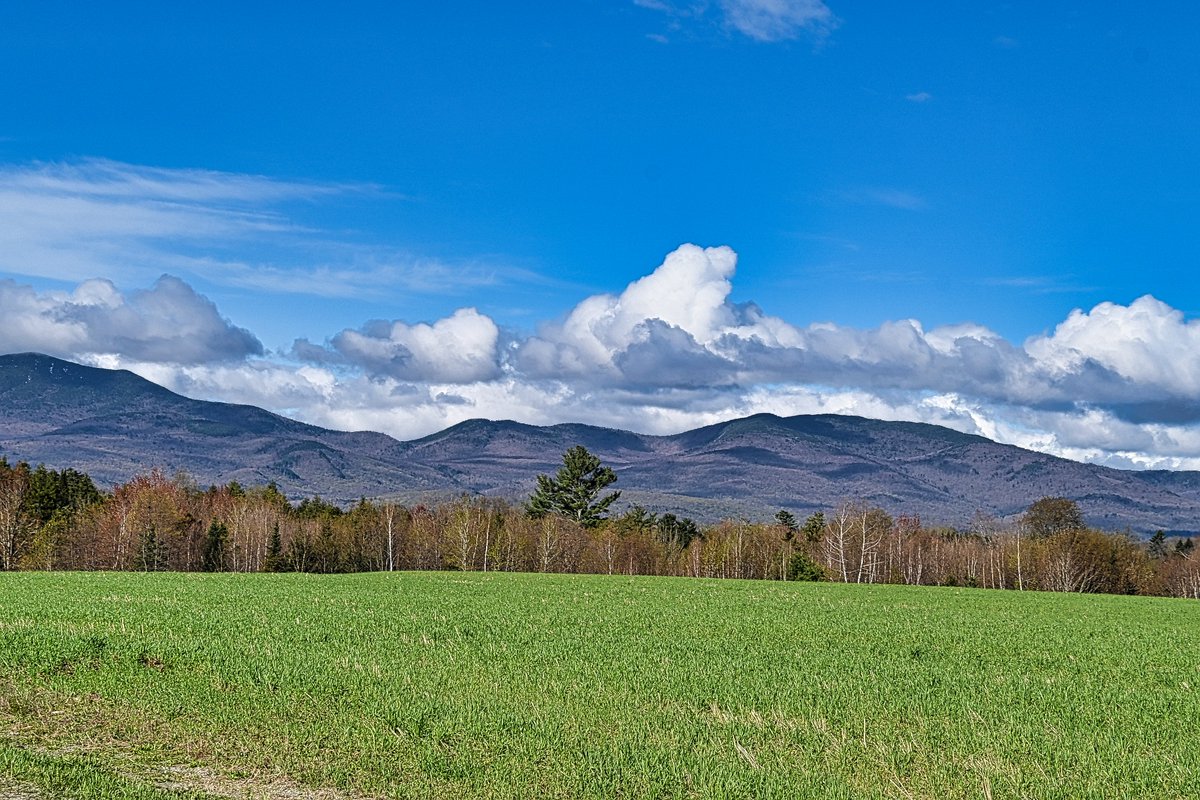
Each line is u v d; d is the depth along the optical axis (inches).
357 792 507.8
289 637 994.7
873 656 1023.6
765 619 1384.1
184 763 545.0
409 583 2103.8
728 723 673.6
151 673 757.3
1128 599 2287.2
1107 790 550.6
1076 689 859.4
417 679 782.5
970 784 550.9
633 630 1198.3
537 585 2135.8
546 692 767.1
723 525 5467.5
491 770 543.5
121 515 3695.9
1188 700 819.4
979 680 892.0
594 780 529.0
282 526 4222.4
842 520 4170.8
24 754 530.0
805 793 521.0
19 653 790.5
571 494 5054.1
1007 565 4156.0
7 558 3531.0
